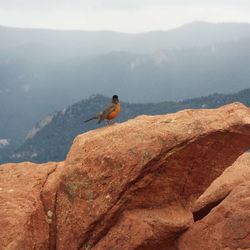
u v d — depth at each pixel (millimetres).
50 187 16438
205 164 15859
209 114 15859
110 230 15328
